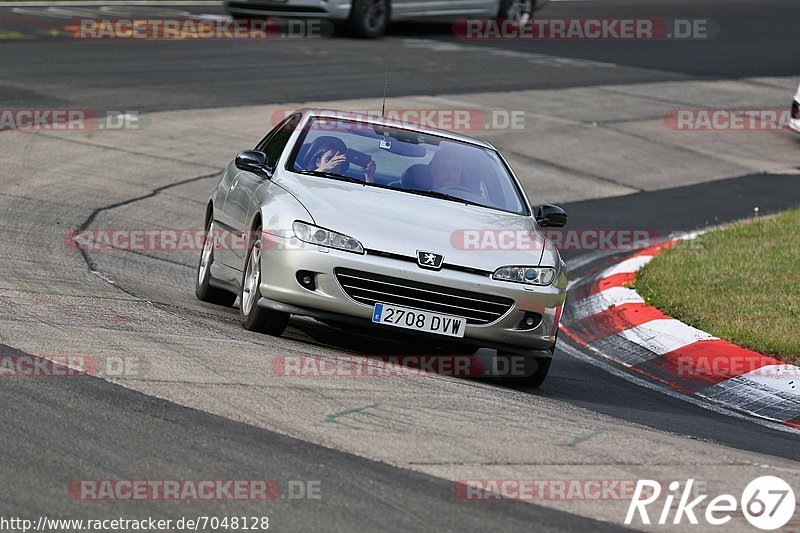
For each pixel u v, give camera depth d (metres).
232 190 33.56
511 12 109.06
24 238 40.22
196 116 65.81
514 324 28.19
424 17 103.00
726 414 29.22
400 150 32.16
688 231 54.41
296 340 29.58
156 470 18.34
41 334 25.64
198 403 21.81
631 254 49.88
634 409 27.98
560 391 29.33
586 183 62.75
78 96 67.62
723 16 128.88
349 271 27.45
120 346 25.33
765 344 33.28
